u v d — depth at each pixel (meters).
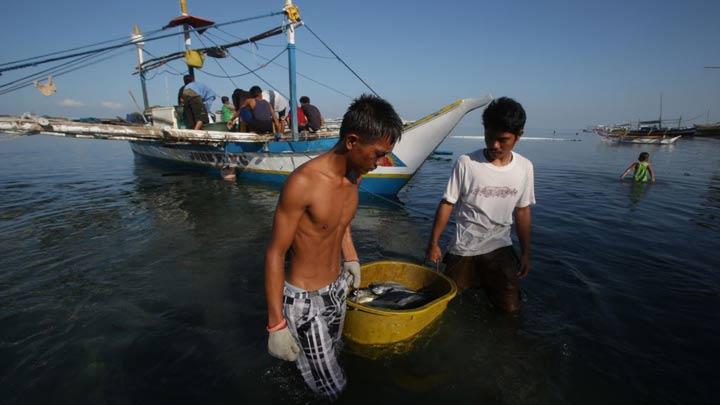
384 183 8.32
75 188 9.51
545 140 49.53
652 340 2.86
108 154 19.14
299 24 8.51
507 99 2.57
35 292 3.74
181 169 12.86
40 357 2.68
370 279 3.32
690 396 2.30
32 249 5.03
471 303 3.35
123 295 3.66
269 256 1.76
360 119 1.61
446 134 7.53
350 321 2.59
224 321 3.16
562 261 4.45
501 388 2.37
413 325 2.62
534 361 2.62
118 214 6.92
